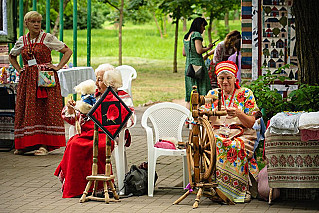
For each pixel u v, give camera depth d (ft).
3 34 35.14
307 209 19.71
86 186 21.25
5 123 31.65
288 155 20.08
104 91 21.98
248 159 21.26
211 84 37.40
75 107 22.47
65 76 34.60
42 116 30.40
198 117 20.54
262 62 30.27
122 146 22.18
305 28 25.80
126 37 121.80
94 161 21.25
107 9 139.44
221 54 36.70
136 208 20.03
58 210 19.85
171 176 25.04
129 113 21.33
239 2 65.57
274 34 30.17
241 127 21.58
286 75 30.14
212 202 20.88
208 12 68.80
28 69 30.12
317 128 19.40
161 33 123.24
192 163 20.85
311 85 25.95
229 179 20.74
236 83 21.90
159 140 22.89
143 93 58.39
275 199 21.03
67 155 22.26
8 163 28.25
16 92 31.55
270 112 24.91
